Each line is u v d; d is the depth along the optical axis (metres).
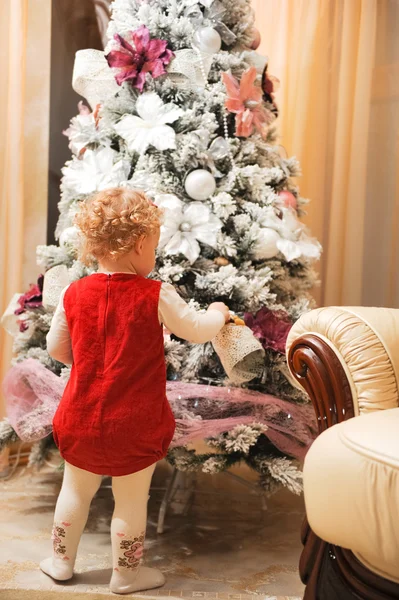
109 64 1.73
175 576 1.49
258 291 1.65
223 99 1.75
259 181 1.74
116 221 1.40
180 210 1.65
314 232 2.41
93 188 1.72
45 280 1.74
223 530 1.79
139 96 1.74
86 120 1.88
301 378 1.25
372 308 1.30
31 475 2.15
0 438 1.85
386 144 2.37
